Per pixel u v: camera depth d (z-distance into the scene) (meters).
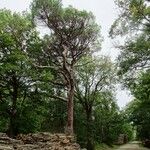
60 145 28.36
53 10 42.72
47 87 44.53
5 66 39.47
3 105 42.00
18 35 42.44
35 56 44.09
